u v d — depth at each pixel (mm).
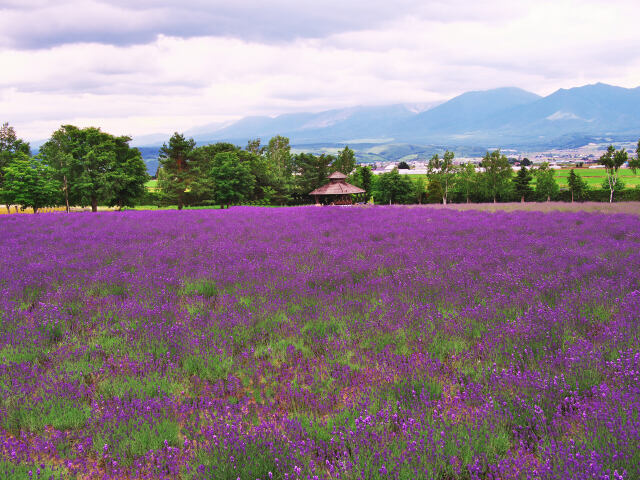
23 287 9078
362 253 12727
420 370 5305
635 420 3768
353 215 24828
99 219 23422
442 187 104188
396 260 11391
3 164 68375
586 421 3957
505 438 3938
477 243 13961
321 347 6445
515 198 102375
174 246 14109
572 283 8500
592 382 4734
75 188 56656
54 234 17016
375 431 3998
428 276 9547
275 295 8664
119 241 15438
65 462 3859
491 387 4820
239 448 3793
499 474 3502
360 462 3539
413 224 19766
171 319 7387
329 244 14656
